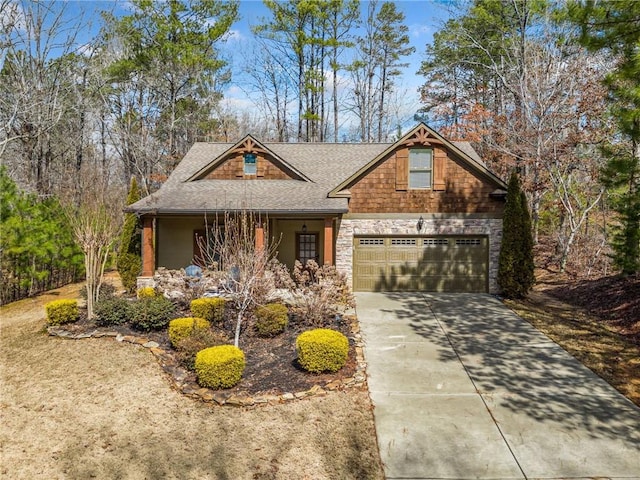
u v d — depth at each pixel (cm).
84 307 1316
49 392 805
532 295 1570
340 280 1404
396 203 1617
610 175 1218
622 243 1295
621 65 1016
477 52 2919
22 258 1592
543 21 2216
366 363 938
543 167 1991
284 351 961
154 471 584
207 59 2970
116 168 3077
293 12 3197
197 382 811
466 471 584
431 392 808
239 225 1608
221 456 614
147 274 1532
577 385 833
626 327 1139
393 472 584
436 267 1619
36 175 2383
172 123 2917
